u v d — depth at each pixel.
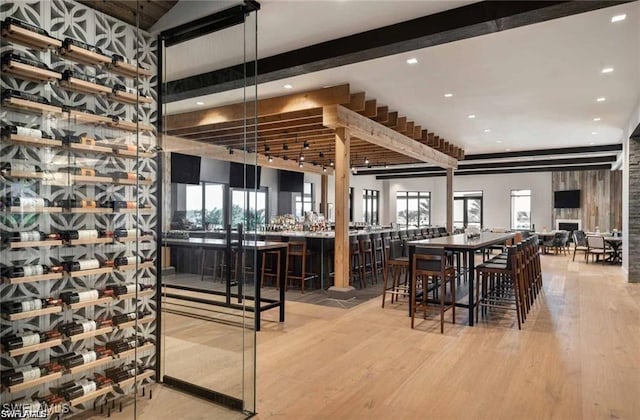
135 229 3.08
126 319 2.96
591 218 14.38
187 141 3.51
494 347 3.88
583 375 3.21
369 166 13.14
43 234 2.49
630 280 7.67
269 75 4.45
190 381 3.06
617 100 6.23
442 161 10.28
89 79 2.74
